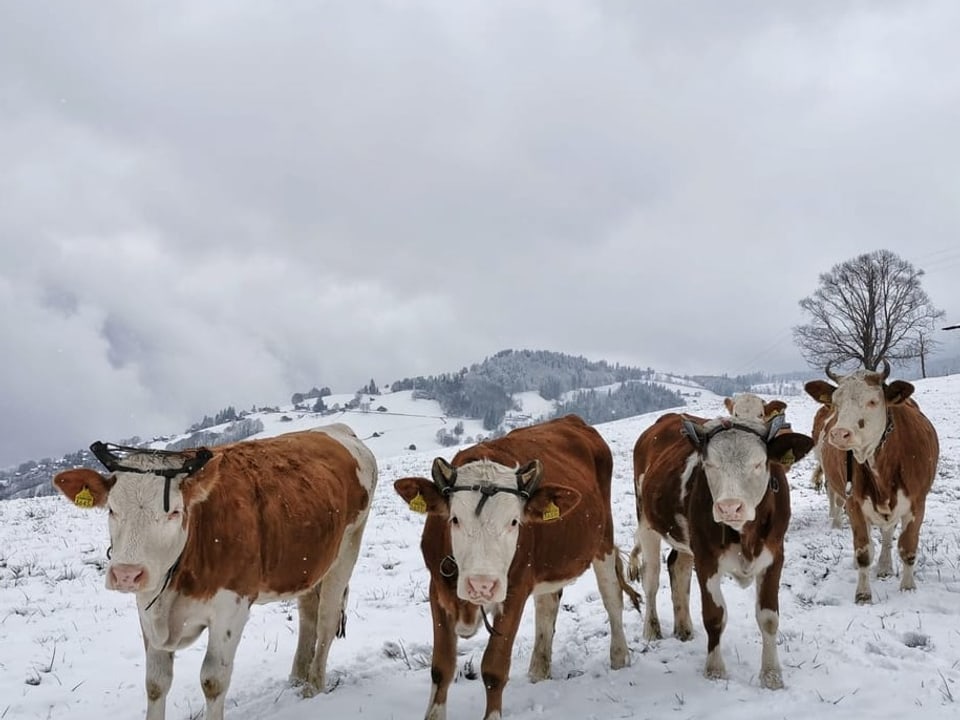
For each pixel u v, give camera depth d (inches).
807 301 2135.8
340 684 270.5
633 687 246.4
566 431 299.6
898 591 327.9
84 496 186.4
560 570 241.1
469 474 207.6
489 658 211.5
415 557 476.7
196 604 198.8
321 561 243.1
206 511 201.5
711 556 248.2
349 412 7623.0
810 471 725.3
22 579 435.5
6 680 280.1
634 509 592.7
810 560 386.0
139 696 264.7
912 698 221.0
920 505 325.4
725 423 248.2
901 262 2066.9
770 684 237.0
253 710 248.5
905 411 340.8
